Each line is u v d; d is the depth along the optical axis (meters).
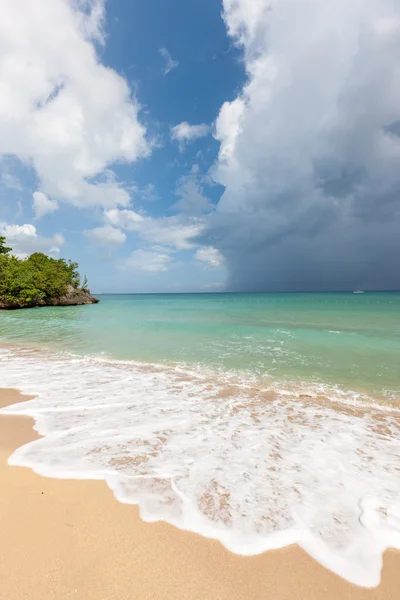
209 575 2.10
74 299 51.47
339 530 2.54
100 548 2.29
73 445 4.04
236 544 2.37
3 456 3.71
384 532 2.52
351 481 3.28
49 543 2.32
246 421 4.98
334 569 2.16
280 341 12.30
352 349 10.70
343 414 5.35
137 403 5.75
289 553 2.30
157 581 2.04
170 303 54.09
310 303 46.94
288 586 2.03
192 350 10.78
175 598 1.92
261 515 2.70
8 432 4.43
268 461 3.69
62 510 2.71
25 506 2.76
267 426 4.79
